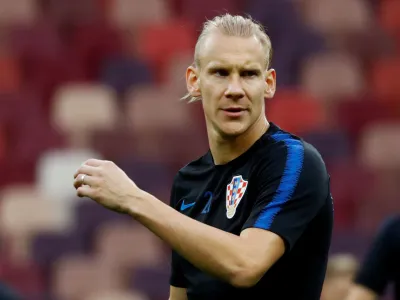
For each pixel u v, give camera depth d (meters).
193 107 42.09
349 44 46.34
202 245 10.53
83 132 41.16
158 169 39.59
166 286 35.12
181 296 12.77
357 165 40.94
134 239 36.09
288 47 45.66
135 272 35.25
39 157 40.41
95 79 45.00
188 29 46.47
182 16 47.50
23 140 41.09
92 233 37.00
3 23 46.31
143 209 10.67
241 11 47.00
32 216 37.38
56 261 36.34
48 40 45.69
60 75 45.00
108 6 47.34
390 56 46.66
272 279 11.45
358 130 43.28
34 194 38.53
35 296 35.03
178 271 12.62
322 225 11.62
